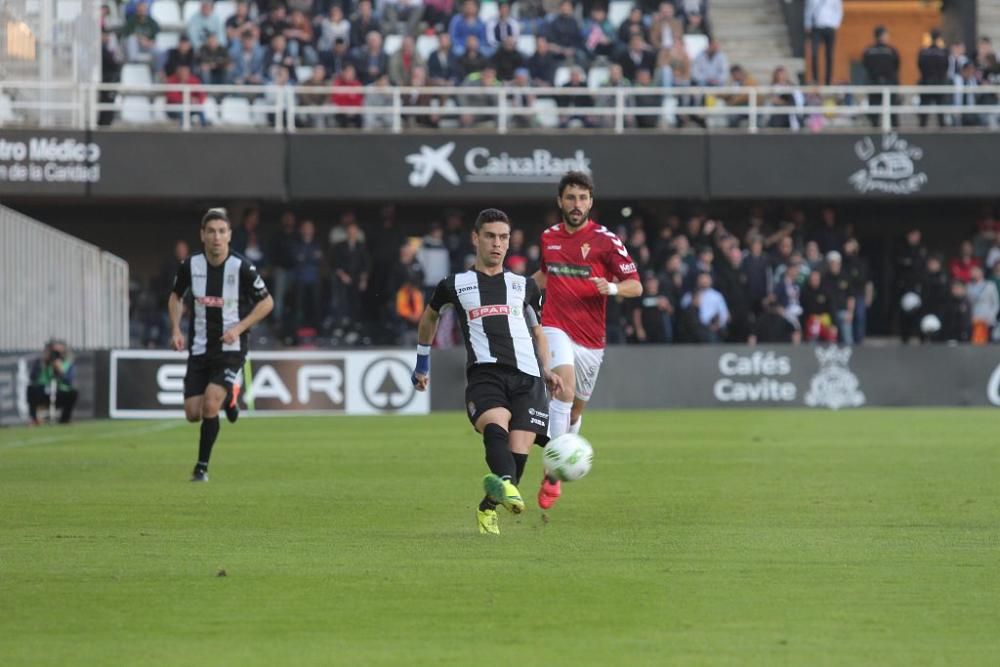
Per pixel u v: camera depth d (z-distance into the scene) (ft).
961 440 177.58
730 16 339.98
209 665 56.34
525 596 70.33
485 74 281.33
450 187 280.72
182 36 283.18
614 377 258.57
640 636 61.52
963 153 284.61
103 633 62.18
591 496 114.93
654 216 295.89
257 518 100.68
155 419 238.07
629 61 288.51
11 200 293.02
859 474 133.59
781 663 56.70
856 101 304.71
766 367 261.44
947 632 62.39
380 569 77.97
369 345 266.36
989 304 276.21
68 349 224.33
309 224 271.28
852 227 314.96
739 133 283.59
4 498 113.70
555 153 281.33
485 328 90.12
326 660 57.21
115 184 273.95
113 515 102.47
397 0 300.81
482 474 134.51
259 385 247.50
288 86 273.95
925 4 358.23
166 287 268.82
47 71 272.92
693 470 137.90
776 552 84.33
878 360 262.67
